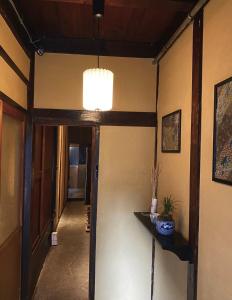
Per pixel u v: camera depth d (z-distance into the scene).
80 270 4.03
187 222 2.13
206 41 1.88
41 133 3.81
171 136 2.57
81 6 2.35
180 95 2.38
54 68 3.04
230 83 1.51
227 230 1.52
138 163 3.14
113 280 3.09
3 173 2.18
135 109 3.14
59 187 6.60
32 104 2.99
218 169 1.62
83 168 10.62
